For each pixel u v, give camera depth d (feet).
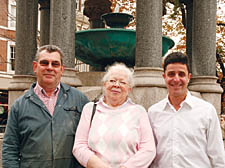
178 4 26.76
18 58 22.57
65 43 18.53
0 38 80.84
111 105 10.05
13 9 83.71
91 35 21.12
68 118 10.03
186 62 9.50
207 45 20.70
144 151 9.34
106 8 27.68
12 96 21.77
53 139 9.68
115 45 21.56
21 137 9.82
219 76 44.45
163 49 23.40
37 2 23.50
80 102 10.52
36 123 9.66
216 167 9.29
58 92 10.26
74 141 10.04
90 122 9.91
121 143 9.31
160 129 9.77
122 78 9.94
